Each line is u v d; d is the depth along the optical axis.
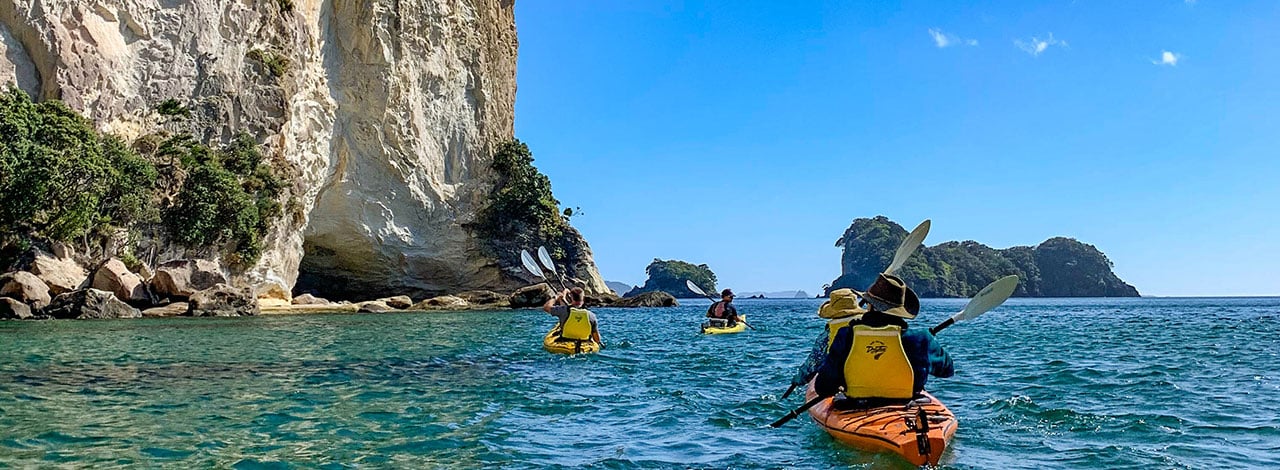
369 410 8.59
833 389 7.01
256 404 8.96
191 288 33.41
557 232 59.09
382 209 52.31
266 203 41.31
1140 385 10.20
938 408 6.83
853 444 6.50
